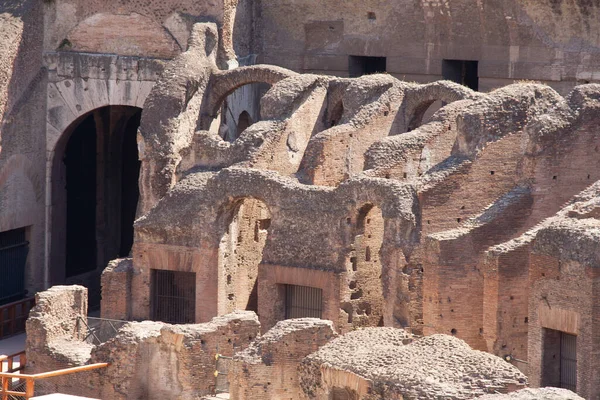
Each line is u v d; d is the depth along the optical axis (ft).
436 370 490.08
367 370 499.51
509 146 640.17
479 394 476.13
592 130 622.95
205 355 590.96
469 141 636.89
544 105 647.97
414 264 629.10
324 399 514.68
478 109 637.71
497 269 586.86
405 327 630.74
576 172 623.36
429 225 630.74
